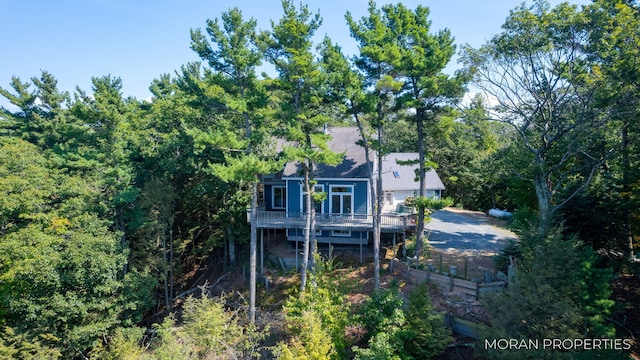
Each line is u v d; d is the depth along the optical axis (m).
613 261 17.69
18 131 35.91
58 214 19.97
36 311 17.00
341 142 27.41
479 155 39.81
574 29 17.02
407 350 13.66
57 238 18.12
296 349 12.70
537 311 10.47
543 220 13.79
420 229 20.92
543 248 11.46
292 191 25.53
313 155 17.94
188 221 29.56
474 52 19.86
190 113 26.16
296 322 14.81
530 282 10.90
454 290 18.11
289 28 17.67
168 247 27.14
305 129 20.53
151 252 24.14
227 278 25.80
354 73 18.56
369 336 14.84
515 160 21.05
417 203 20.27
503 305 11.12
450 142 40.72
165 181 24.70
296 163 24.91
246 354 14.18
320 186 25.05
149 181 25.31
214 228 29.38
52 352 16.11
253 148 22.70
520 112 19.53
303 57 17.34
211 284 25.91
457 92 18.84
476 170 37.19
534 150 18.98
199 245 28.98
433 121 20.48
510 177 22.19
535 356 9.95
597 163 18.78
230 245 27.08
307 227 20.16
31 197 18.59
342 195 24.86
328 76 18.59
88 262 18.14
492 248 23.88
